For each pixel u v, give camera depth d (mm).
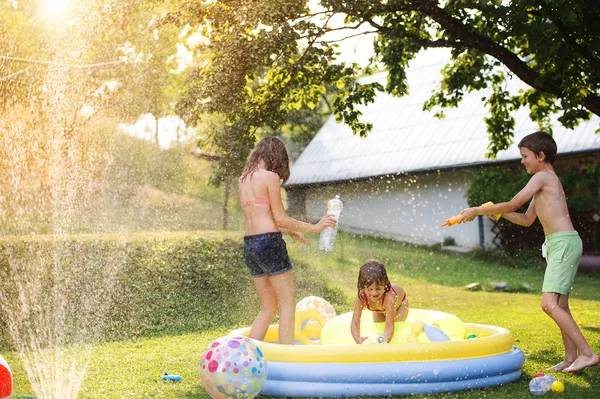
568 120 6895
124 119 10320
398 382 3469
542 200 4090
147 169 12797
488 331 4414
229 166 6238
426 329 3961
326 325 4289
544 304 3980
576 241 4016
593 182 12680
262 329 3998
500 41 6715
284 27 5734
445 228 14578
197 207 13211
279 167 4109
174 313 6457
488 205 4090
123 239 7688
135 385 3918
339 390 3465
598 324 6137
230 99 5934
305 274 8812
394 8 6000
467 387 3572
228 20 5898
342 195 16219
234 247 7996
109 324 5992
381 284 3963
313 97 6906
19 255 6965
